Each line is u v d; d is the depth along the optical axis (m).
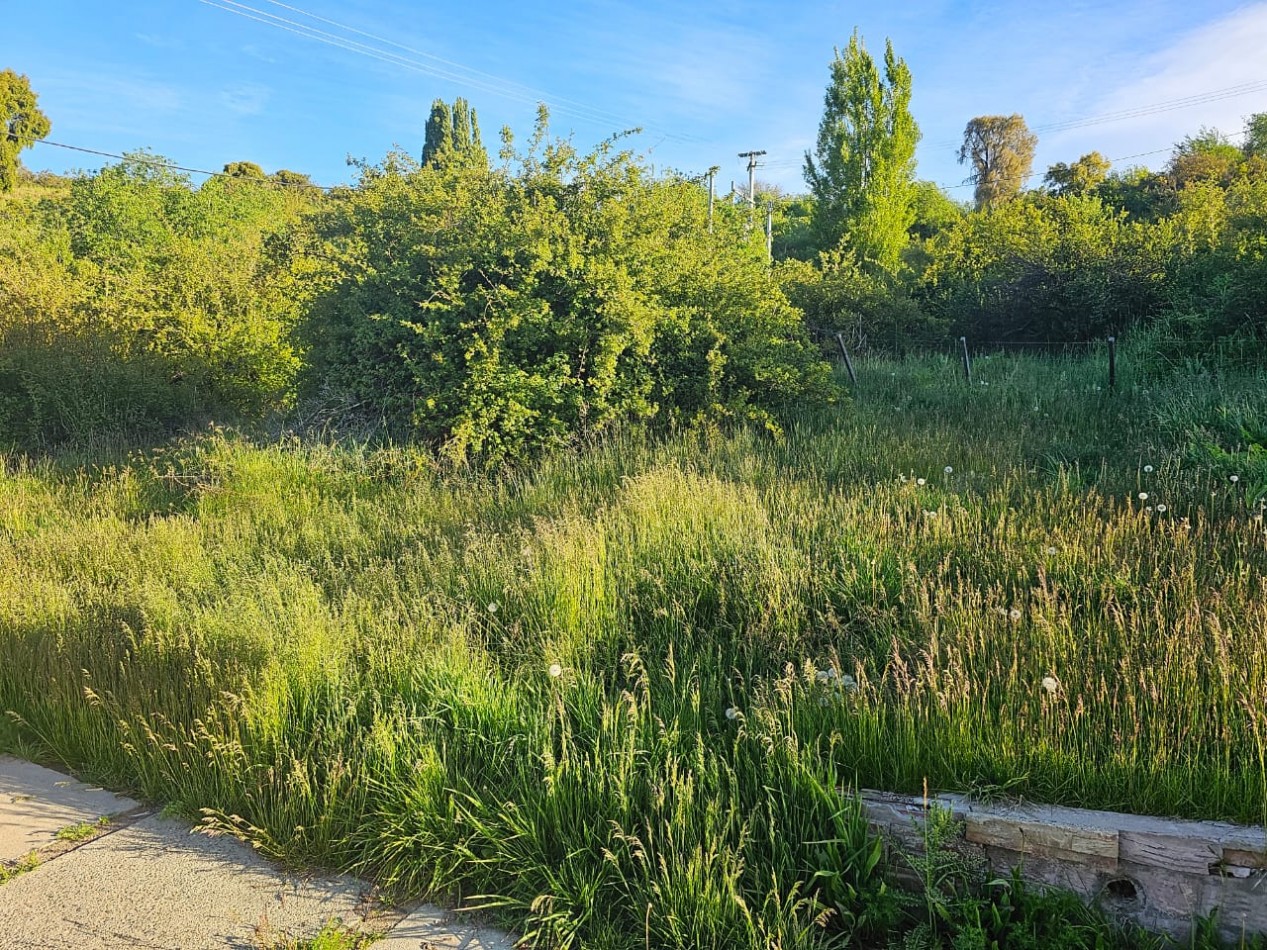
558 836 3.04
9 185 41.94
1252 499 5.25
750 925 2.53
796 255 38.25
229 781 3.53
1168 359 10.51
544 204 9.30
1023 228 17.95
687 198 10.90
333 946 2.74
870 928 2.73
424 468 7.98
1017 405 9.67
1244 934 2.50
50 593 5.32
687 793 2.95
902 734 3.25
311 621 4.39
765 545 4.83
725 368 9.20
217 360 12.74
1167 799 2.85
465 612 4.67
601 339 8.50
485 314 8.62
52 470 9.59
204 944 2.78
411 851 3.13
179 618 4.73
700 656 4.10
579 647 4.23
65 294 13.72
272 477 8.11
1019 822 2.80
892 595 4.48
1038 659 3.48
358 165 11.89
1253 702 3.01
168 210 27.39
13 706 4.51
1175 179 30.53
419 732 3.49
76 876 3.18
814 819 2.99
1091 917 2.65
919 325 17.47
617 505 6.06
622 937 2.73
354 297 9.45
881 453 7.62
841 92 32.53
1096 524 4.89
